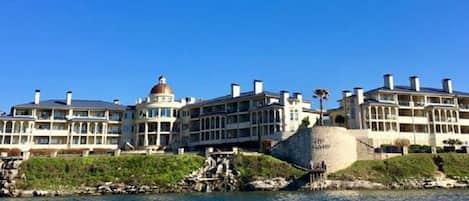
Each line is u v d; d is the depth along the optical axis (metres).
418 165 85.38
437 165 86.56
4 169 82.56
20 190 78.69
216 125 114.56
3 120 112.31
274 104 105.06
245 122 110.06
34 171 82.50
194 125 119.38
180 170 83.06
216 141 112.69
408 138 105.31
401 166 84.75
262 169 83.38
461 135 109.69
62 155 89.62
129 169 83.69
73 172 82.88
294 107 105.88
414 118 108.31
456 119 111.38
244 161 85.06
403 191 76.44
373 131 102.88
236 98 113.06
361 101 106.81
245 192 78.56
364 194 71.25
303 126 100.25
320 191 77.88
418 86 115.19
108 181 81.12
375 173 83.31
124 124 125.62
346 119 109.38
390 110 106.31
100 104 127.62
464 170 84.94
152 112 121.62
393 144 102.00
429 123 109.00
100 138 121.56
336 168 83.75
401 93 109.69
